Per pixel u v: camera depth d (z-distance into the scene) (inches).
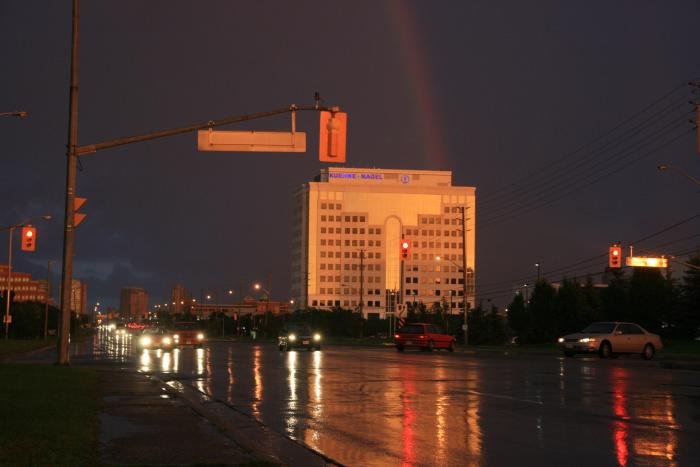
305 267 7436.0
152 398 647.1
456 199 7495.1
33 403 552.4
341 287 7342.5
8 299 2906.0
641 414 592.7
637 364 1334.9
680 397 717.9
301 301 7475.4
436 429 518.3
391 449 443.2
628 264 2066.9
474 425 535.5
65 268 1038.4
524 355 1824.6
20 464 332.2
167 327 2215.8
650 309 2874.0
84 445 388.8
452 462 404.8
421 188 7465.6
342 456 421.1
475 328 3400.6
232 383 881.5
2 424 446.0
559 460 408.2
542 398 709.3
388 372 1069.1
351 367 1192.8
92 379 804.6
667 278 3002.0
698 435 488.7
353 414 597.6
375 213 7416.3
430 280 7386.8
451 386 837.2
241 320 5748.0
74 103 1035.9
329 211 7386.8
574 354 1758.1
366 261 7377.0
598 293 3265.3
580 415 586.6
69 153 1033.5
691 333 2832.2
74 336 4126.5
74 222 1042.1
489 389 800.9
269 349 2154.3
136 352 1857.8
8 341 2679.6
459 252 7445.9
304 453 430.3
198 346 2219.5
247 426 536.1
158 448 400.2
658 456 418.0
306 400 697.6
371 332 4825.3
